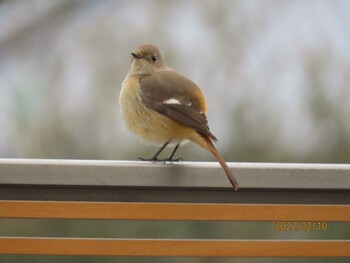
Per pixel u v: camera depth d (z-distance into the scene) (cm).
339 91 1384
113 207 750
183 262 1088
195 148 1271
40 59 1669
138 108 976
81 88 1459
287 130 1338
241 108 1347
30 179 750
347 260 1078
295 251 748
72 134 1387
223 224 1123
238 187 754
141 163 762
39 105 1438
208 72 1416
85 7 1733
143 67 1016
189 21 1537
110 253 743
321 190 770
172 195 777
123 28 1544
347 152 1340
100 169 754
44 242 743
